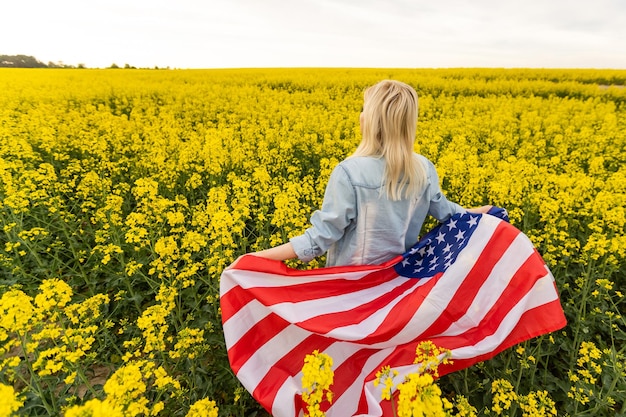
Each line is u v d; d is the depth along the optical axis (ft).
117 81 74.54
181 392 9.77
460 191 21.13
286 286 8.36
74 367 9.78
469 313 8.21
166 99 57.00
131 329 13.03
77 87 65.26
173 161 23.90
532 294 7.97
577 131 43.09
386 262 8.71
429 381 6.08
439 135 36.17
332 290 8.55
